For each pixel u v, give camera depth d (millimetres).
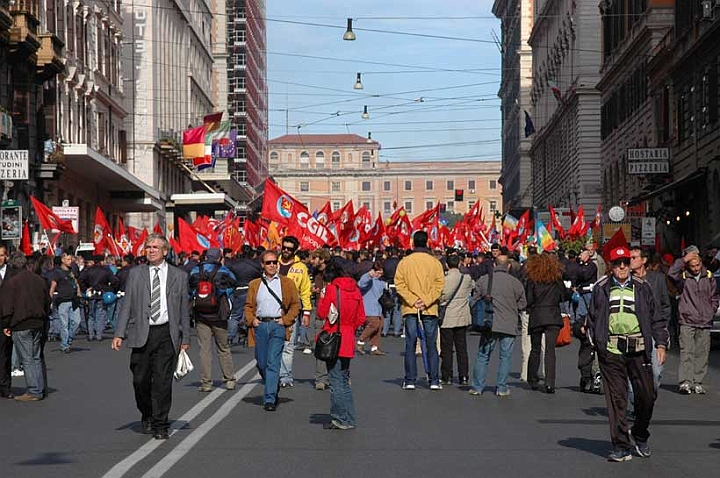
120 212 68188
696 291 18172
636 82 62125
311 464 11414
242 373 21188
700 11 47219
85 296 31047
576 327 17984
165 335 13062
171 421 14594
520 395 17797
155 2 74062
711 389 19000
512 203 126000
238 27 123375
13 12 44500
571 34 82062
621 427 11742
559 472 11055
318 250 25297
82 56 56344
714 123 45688
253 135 135250
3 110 42156
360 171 195625
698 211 49719
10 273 17109
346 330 13797
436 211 42750
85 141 57094
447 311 19344
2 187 42781
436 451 12273
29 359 17031
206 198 77000
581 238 46969
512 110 129500
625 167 66062
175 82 83062
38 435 13469
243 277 25812
